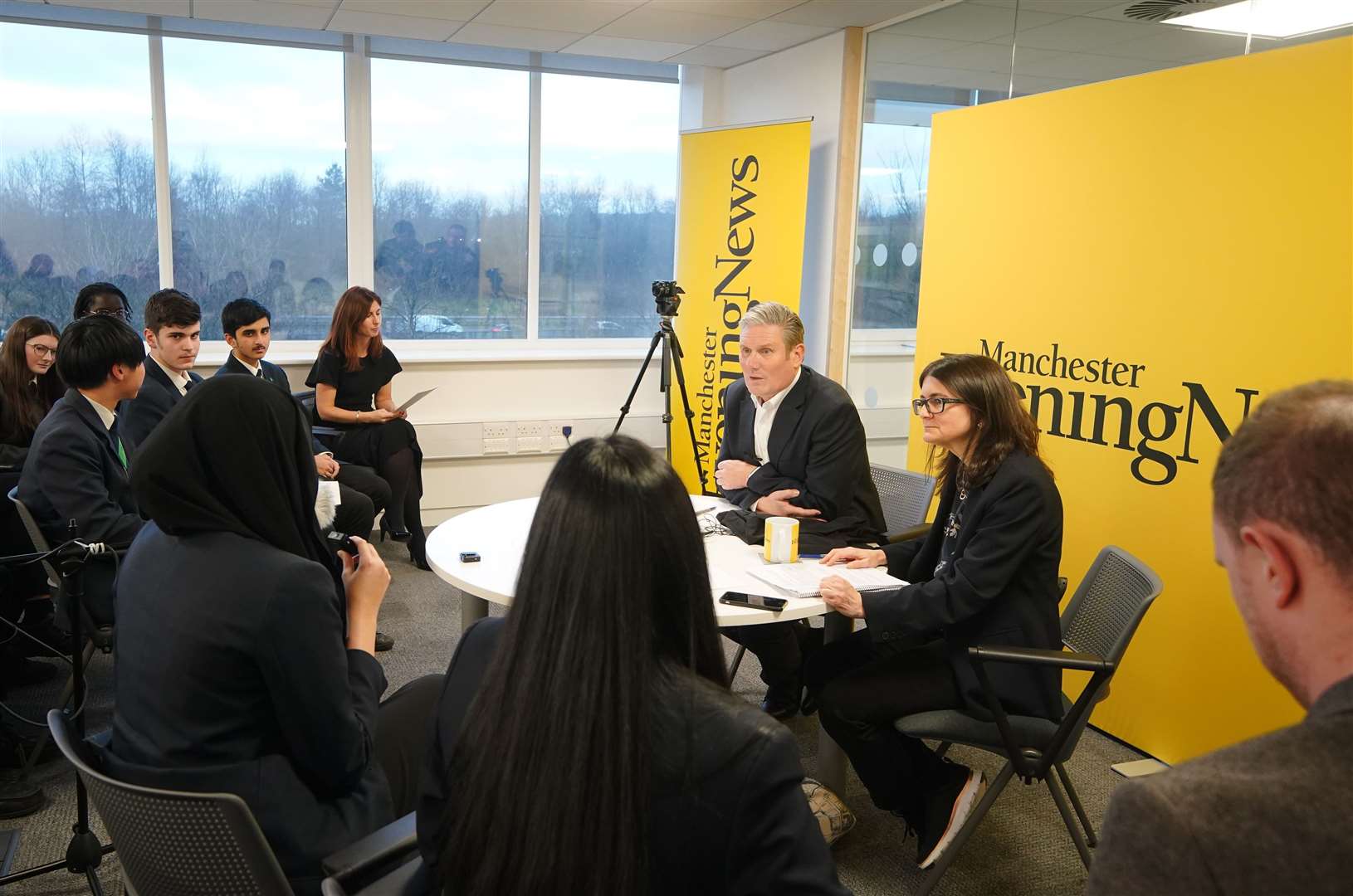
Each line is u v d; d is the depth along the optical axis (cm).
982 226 341
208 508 135
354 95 498
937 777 220
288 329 511
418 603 406
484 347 551
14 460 309
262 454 139
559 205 557
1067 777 226
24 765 259
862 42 444
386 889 115
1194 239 267
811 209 483
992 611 214
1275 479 64
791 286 463
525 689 85
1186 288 269
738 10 412
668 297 465
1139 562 209
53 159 454
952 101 387
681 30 451
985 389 217
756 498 291
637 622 85
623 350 573
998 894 219
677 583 89
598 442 93
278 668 129
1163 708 281
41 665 322
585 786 82
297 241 505
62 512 253
